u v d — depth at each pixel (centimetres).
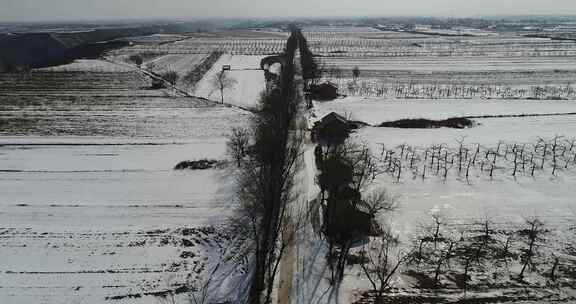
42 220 4347
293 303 3061
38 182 5216
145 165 5753
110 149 6388
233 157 5881
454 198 4553
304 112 7825
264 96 8400
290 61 12638
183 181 5234
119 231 4153
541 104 8406
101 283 3431
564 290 3169
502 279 3297
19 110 8600
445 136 6488
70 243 3962
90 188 5059
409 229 3978
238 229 4112
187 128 7425
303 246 3722
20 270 3584
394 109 8169
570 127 6825
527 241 3781
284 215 4197
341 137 6353
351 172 4388
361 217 3872
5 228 4194
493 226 4012
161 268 3619
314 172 5181
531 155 5622
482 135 6512
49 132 7194
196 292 3328
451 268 3431
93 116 8188
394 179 5006
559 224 4031
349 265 3462
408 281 3281
